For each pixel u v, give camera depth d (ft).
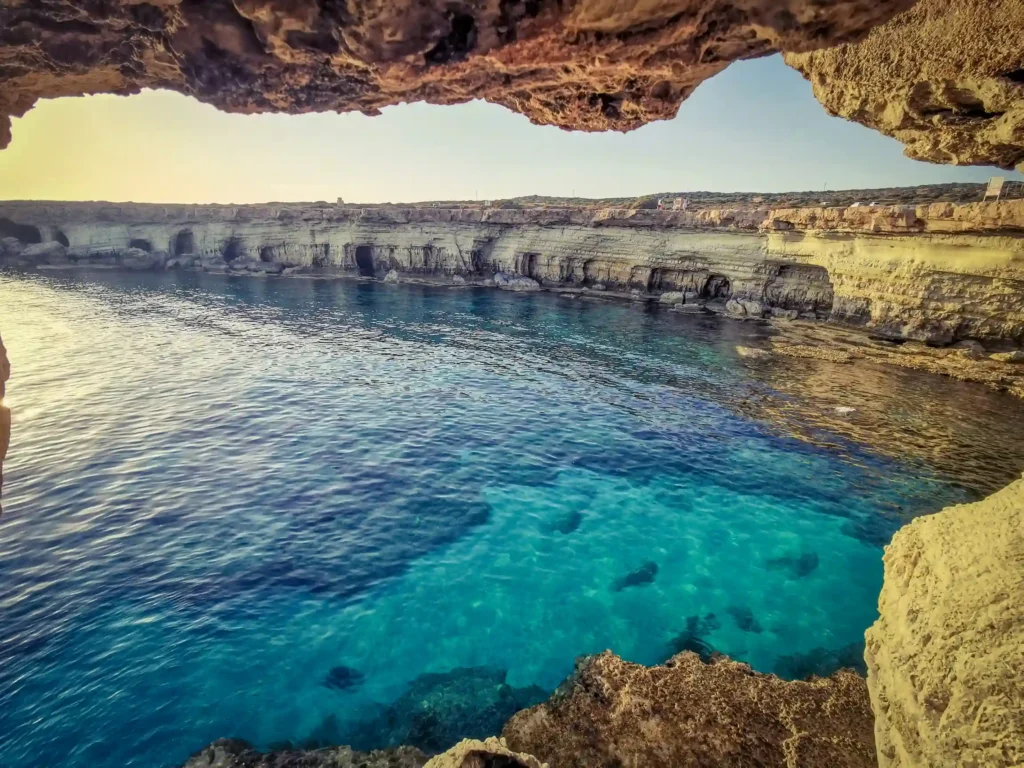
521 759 23.45
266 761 30.07
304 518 55.98
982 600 22.36
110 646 38.73
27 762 30.32
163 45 18.31
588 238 199.52
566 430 80.23
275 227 263.70
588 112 24.29
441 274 232.32
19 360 111.04
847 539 53.47
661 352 124.77
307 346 130.82
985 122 29.66
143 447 71.41
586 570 48.44
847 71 30.53
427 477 65.31
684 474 66.80
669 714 31.50
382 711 34.14
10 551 48.85
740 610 43.57
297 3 15.96
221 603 43.47
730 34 17.57
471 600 44.42
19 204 274.16
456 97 21.44
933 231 113.09
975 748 18.35
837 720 30.99
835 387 97.45
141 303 184.55
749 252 160.66
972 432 78.02
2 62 17.87
